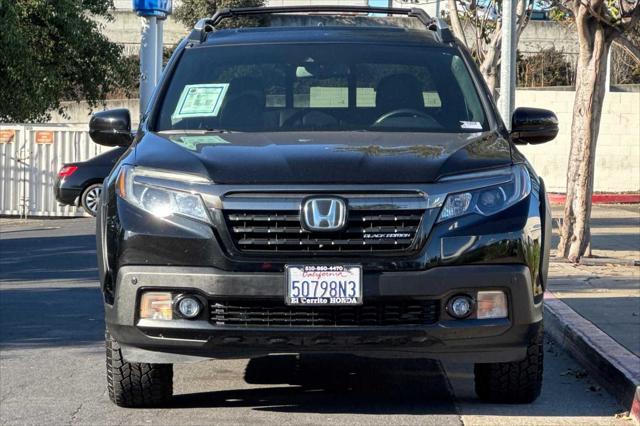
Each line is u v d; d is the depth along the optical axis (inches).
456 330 268.7
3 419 300.5
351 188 267.6
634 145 1295.5
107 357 299.9
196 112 326.6
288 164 273.4
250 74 338.3
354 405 312.5
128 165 287.3
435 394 326.6
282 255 266.7
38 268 655.1
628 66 1662.2
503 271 270.4
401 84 334.6
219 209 268.2
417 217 268.2
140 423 292.2
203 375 354.3
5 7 1106.7
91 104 1358.3
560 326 415.8
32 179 1117.1
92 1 1347.2
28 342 418.9
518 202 277.4
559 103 1304.1
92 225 996.6
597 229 866.8
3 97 1176.8
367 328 267.4
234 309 269.3
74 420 297.9
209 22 373.1
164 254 269.7
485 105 331.0
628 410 309.3
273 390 332.2
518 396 309.4
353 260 265.6
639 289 510.9
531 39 2053.4
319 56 343.6
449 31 360.8
